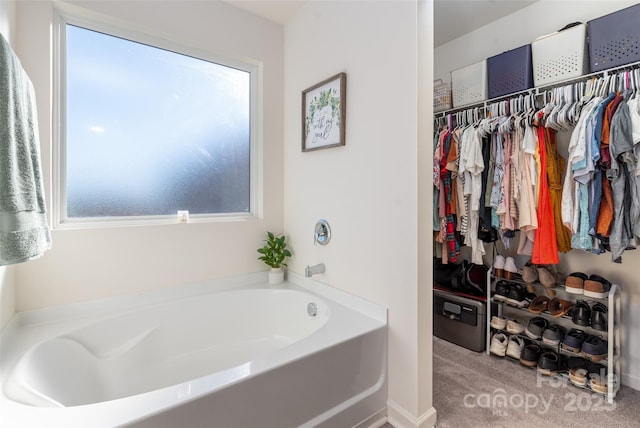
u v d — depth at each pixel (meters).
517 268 2.29
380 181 1.56
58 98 1.57
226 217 2.16
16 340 1.31
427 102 1.41
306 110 2.06
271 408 1.13
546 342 1.93
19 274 1.44
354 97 1.71
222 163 2.15
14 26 1.39
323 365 1.28
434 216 2.40
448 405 1.62
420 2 1.38
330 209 1.90
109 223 1.73
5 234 0.85
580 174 1.61
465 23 2.43
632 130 1.46
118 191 1.77
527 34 2.22
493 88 2.22
